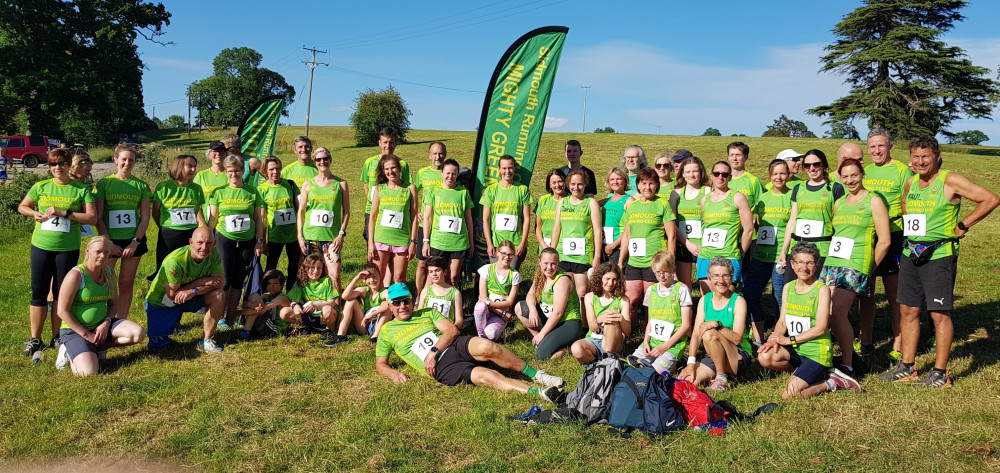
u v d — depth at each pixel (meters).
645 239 6.57
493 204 7.33
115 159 6.68
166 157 28.27
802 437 4.16
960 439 4.08
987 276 9.57
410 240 7.54
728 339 5.20
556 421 4.49
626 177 7.21
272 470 3.98
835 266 5.44
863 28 45.31
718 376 5.23
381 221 7.34
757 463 3.85
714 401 4.82
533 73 8.75
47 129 37.62
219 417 4.76
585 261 6.83
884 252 5.26
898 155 29.97
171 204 6.95
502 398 5.04
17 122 39.47
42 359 5.99
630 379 4.50
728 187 6.70
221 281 6.43
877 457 3.87
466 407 4.93
